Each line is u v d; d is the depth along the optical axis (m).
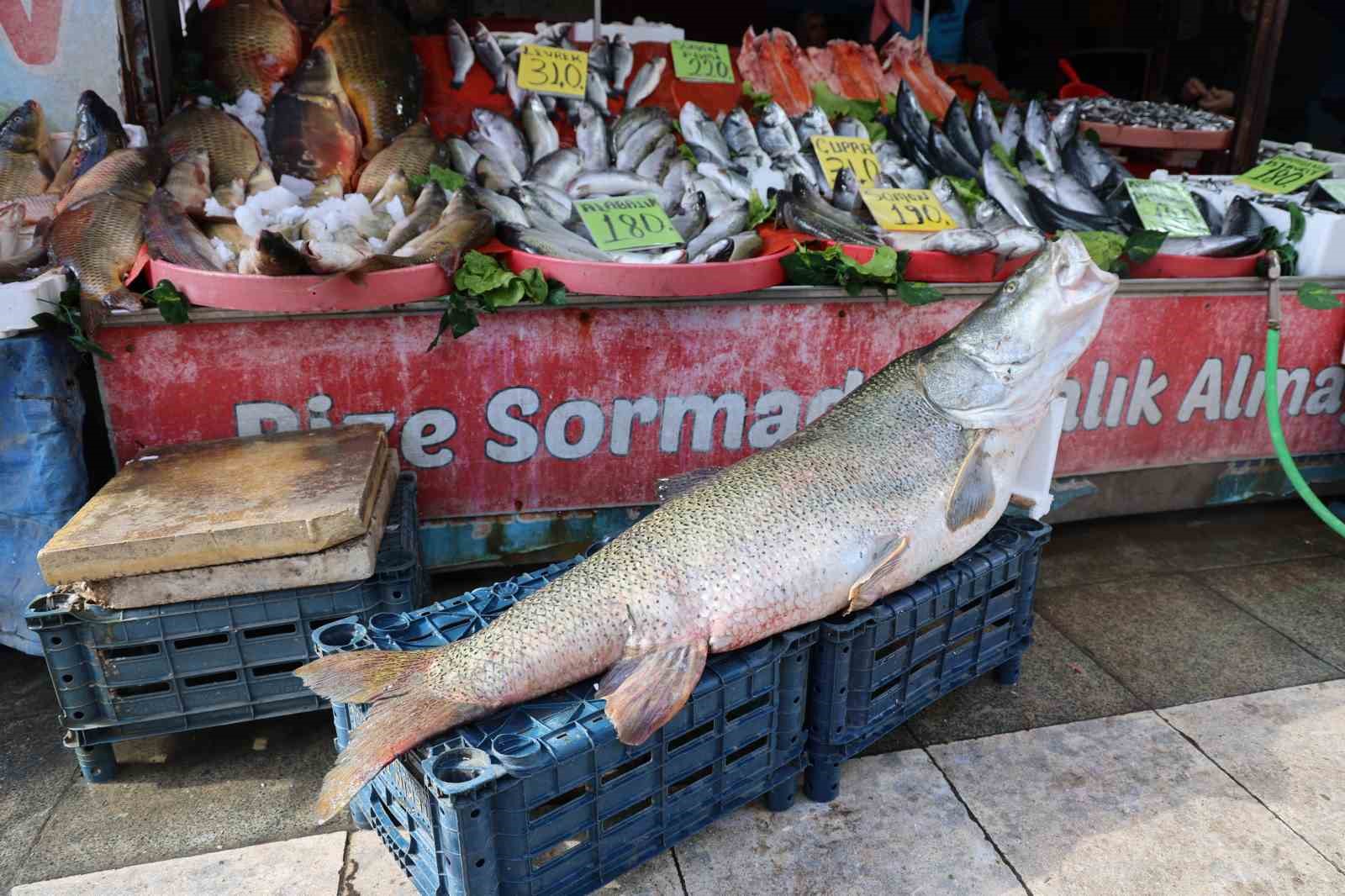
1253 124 2.81
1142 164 3.20
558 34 2.36
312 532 1.40
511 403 1.86
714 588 1.31
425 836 1.20
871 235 2.01
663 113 2.32
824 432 1.48
